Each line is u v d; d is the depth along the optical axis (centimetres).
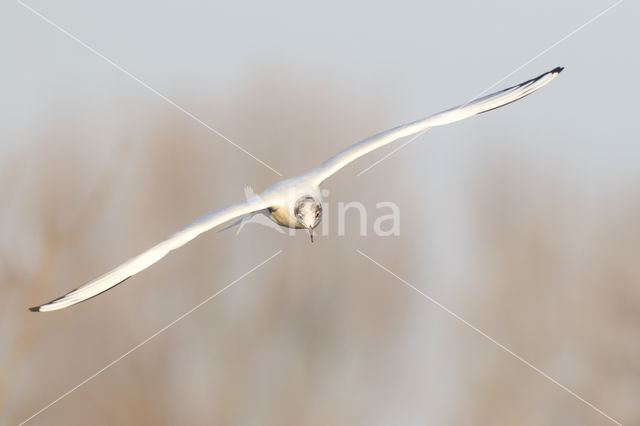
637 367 4556
